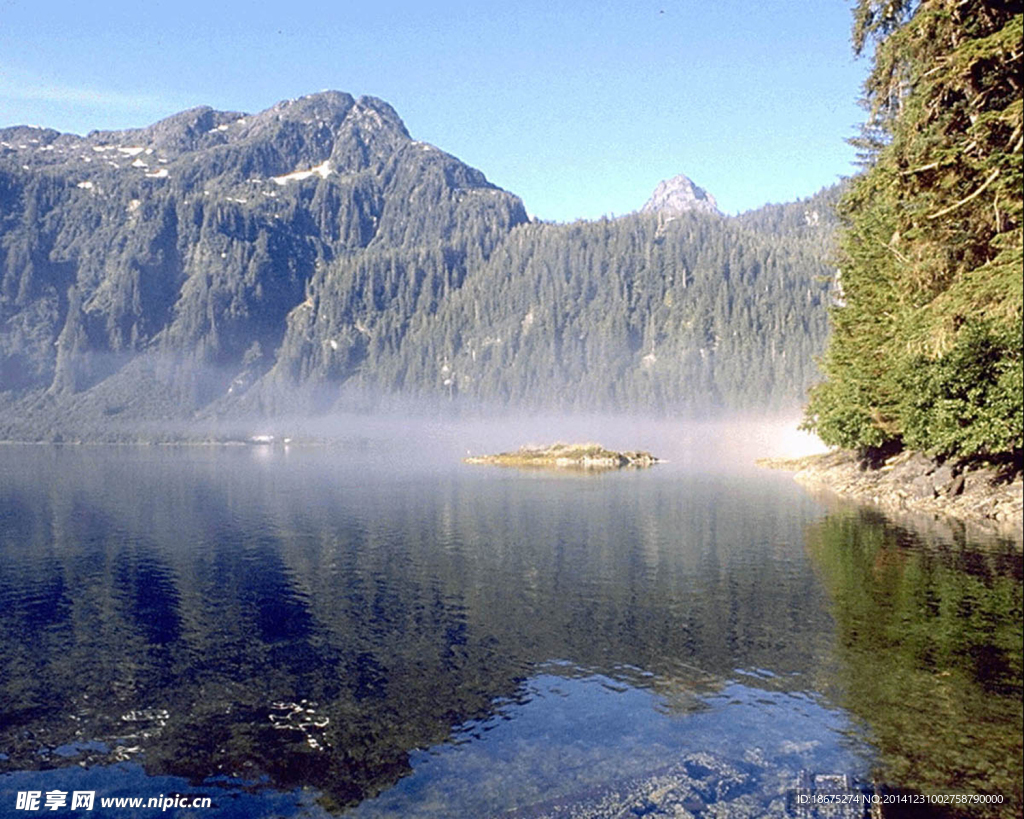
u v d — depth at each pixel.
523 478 78.06
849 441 55.34
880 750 12.45
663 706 14.81
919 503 41.84
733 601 22.53
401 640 19.73
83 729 14.46
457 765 12.66
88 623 21.89
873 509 42.19
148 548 34.88
